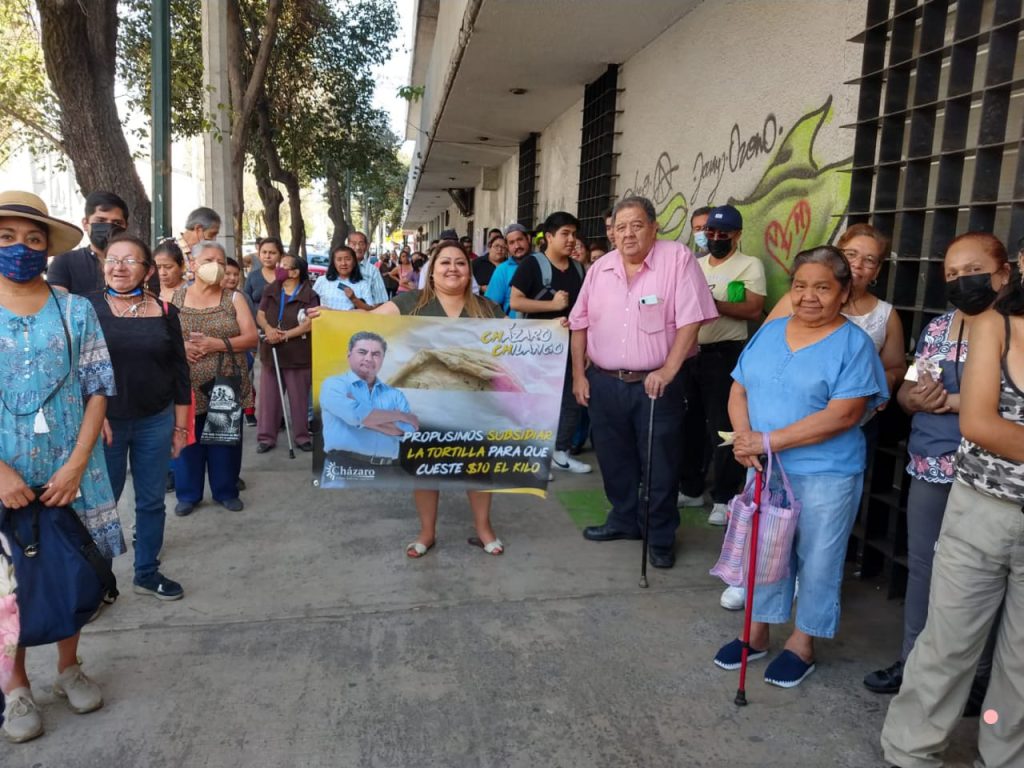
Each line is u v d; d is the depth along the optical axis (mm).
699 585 3904
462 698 2910
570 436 5895
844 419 2805
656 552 4156
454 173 18453
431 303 4113
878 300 3428
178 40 13305
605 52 7652
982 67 3496
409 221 45594
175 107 13453
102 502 2850
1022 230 2934
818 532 2922
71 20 6469
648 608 3648
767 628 3186
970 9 3295
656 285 3930
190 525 4715
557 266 5465
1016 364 2109
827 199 4410
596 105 8695
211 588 3834
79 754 2590
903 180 3770
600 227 8398
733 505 2975
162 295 4750
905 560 3645
